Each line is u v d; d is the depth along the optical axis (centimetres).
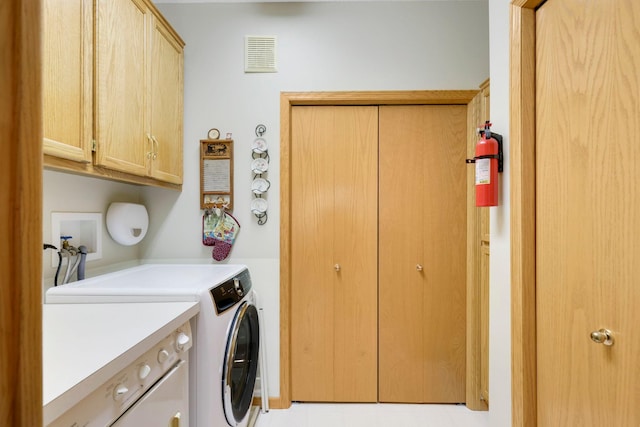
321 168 195
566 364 91
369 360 194
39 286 32
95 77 113
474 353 187
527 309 103
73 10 103
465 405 193
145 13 146
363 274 195
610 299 78
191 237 192
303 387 195
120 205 164
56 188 133
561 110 92
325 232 196
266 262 192
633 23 73
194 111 192
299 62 191
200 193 191
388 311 194
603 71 80
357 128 195
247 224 192
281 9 191
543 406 99
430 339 194
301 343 195
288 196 191
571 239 89
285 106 191
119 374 72
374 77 190
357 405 193
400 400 194
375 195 195
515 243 105
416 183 194
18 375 31
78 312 101
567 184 91
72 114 103
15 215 30
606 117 79
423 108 194
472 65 188
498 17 117
